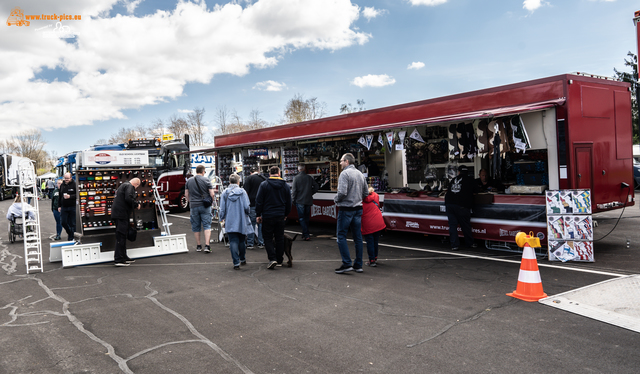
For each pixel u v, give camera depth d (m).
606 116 6.88
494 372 3.01
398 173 10.21
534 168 7.05
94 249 7.21
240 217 6.44
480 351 3.35
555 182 6.51
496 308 4.34
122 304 4.80
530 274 4.58
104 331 3.95
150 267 6.80
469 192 7.19
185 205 16.67
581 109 6.50
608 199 6.90
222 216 6.53
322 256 7.29
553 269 5.80
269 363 3.24
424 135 9.11
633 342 3.42
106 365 3.24
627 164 7.23
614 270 5.63
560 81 6.38
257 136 12.34
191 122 40.75
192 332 3.90
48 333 3.92
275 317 4.26
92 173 7.59
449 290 5.02
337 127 9.91
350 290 5.15
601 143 6.79
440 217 7.91
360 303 4.64
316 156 11.22
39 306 4.76
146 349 3.53
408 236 9.02
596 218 10.82
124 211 6.95
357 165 10.32
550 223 6.29
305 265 6.61
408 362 3.20
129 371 3.14
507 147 6.71
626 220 10.33
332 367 3.16
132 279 5.99
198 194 7.99
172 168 16.39
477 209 7.30
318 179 11.16
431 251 7.36
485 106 7.25
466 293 4.87
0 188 30.36
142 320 4.24
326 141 10.79
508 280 5.36
